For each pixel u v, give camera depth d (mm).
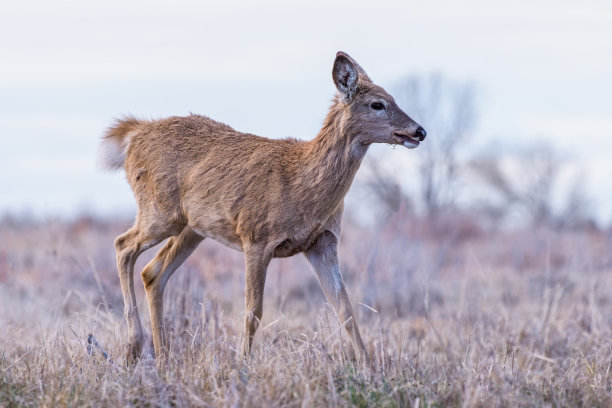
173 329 19422
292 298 27156
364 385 14672
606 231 48844
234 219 18531
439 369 16969
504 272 32781
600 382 15734
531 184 79938
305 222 18141
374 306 24031
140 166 19891
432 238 45031
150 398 14242
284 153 18500
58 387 14438
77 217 50500
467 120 74000
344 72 18297
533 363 18766
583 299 26328
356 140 18312
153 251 25859
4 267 26203
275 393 14016
